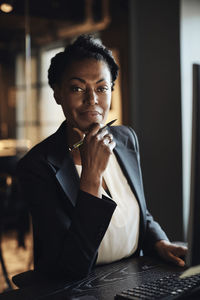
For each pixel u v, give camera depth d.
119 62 3.93
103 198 1.13
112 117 3.96
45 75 3.47
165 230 3.76
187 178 3.66
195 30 3.68
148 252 1.41
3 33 3.28
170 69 3.66
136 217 1.39
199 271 0.90
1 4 3.24
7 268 3.18
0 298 0.97
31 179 1.21
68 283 1.08
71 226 1.09
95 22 3.75
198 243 0.88
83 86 1.22
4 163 3.35
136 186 1.43
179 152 3.64
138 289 0.94
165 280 1.00
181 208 3.63
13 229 3.28
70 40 3.57
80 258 1.08
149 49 3.85
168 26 3.64
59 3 3.52
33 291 1.02
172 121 3.69
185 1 3.55
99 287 1.04
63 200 1.21
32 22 3.38
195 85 0.86
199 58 3.73
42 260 1.18
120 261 1.30
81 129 1.25
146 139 3.94
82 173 1.12
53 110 3.52
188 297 0.91
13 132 3.41
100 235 1.09
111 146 1.15
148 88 3.89
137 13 3.94
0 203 3.27
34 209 1.20
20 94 3.40
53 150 1.27
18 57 3.37
